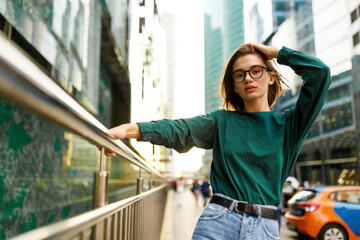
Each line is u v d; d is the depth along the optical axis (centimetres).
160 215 629
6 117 253
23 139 285
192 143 157
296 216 722
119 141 141
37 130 318
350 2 2927
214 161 158
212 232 140
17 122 272
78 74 691
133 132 138
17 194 265
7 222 244
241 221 139
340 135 3166
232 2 10281
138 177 246
